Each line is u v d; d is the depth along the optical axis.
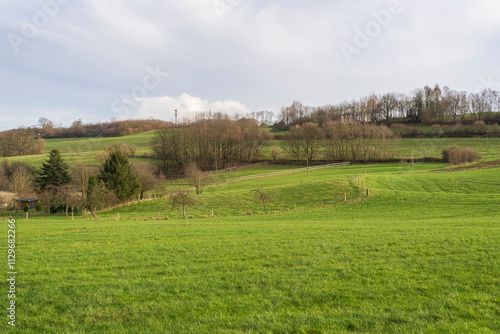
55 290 9.31
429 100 106.19
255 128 100.00
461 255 11.73
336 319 7.39
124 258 12.71
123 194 49.94
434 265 10.77
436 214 28.06
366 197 38.88
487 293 8.41
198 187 53.75
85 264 11.95
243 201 44.09
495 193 38.50
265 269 10.98
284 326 7.16
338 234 16.91
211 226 22.12
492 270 9.95
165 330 7.09
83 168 49.78
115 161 51.88
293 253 13.00
